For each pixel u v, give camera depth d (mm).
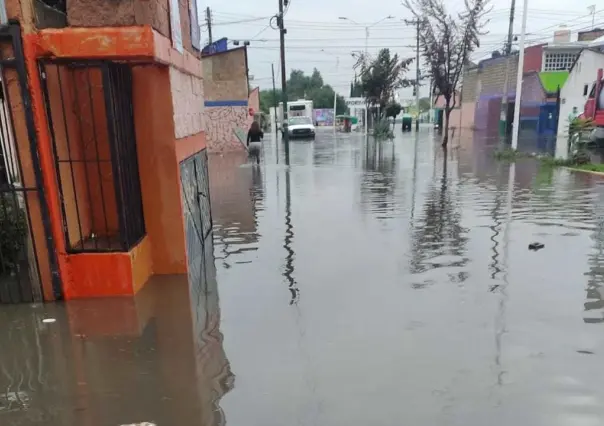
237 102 26047
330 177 15055
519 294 5398
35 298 5348
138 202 5949
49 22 5387
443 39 24250
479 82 43125
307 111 56312
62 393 3648
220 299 5453
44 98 5031
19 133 4957
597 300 5211
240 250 7391
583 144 17359
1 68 4820
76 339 4531
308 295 5520
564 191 11625
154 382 3787
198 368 3982
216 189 13367
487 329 4570
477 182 13297
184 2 6930
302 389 3654
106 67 4980
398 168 16859
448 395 3543
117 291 5473
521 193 11445
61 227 5305
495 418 3281
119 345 4410
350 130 50688
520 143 26766
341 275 6156
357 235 8062
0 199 5254
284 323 4805
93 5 5273
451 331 4539
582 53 30016
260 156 22984
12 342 4484
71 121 5777
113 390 3678
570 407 3387
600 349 4168
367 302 5273
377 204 10586
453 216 9219
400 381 3730
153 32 4918
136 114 5789
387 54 40344
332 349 4250
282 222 9172
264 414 3365
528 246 7199
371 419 3289
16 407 3477
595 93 23375
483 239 7621
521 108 35000
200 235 7465
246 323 4820
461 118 48875
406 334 4500
